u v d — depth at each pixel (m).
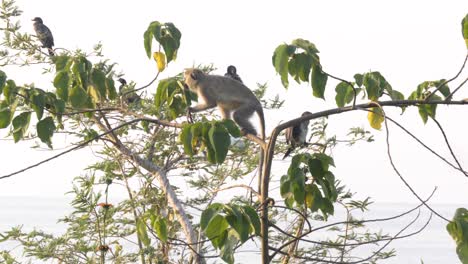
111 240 15.16
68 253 14.78
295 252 10.36
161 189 15.77
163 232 7.64
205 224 6.52
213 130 7.01
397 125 7.09
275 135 7.41
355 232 14.21
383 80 7.59
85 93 8.55
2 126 7.81
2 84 7.58
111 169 15.95
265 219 7.36
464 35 7.52
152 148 16.20
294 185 7.76
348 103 7.62
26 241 15.03
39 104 7.77
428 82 7.93
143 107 15.86
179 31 8.37
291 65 7.29
